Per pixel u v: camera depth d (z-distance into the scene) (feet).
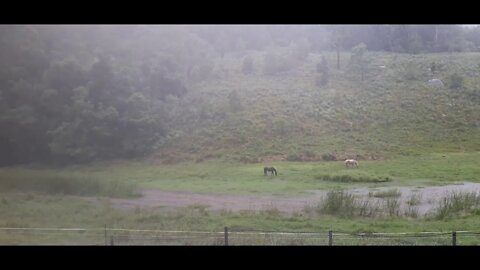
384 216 67.67
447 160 150.71
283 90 233.35
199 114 209.77
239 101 214.07
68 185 97.86
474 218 65.00
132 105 196.03
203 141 187.83
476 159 151.23
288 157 167.02
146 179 130.31
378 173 126.31
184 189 105.60
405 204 80.18
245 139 185.47
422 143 179.22
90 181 102.37
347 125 196.44
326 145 177.47
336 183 111.86
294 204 81.71
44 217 65.10
